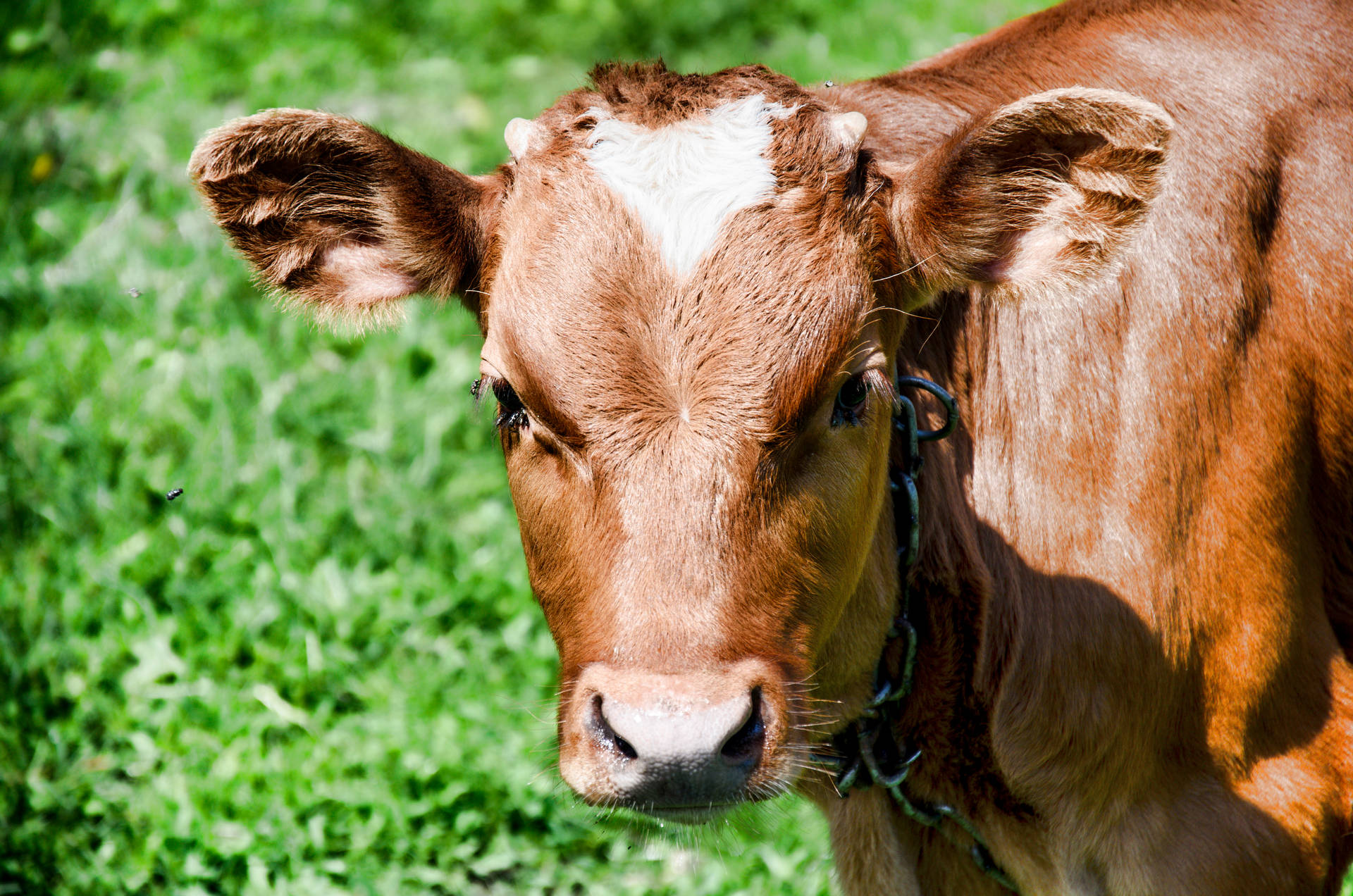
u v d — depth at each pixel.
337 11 15.13
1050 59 6.32
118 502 9.76
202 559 9.53
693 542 4.66
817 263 4.90
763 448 4.73
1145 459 5.66
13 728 8.40
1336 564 6.30
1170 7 6.45
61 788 8.10
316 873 7.75
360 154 5.26
